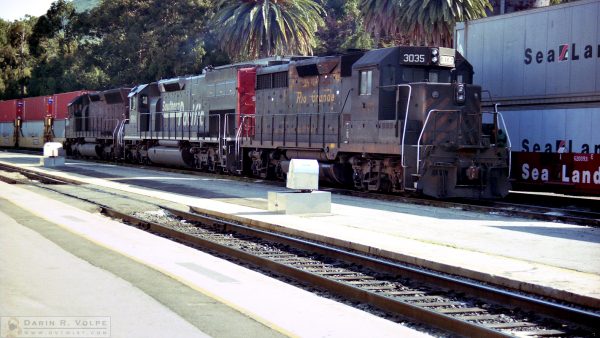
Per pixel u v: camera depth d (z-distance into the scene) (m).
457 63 21.06
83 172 32.84
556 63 21.05
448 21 40.31
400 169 20.36
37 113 58.38
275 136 26.50
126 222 16.59
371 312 8.46
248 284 8.67
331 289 9.54
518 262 10.61
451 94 19.80
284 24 57.06
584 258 11.16
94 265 9.51
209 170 32.66
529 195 23.03
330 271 10.96
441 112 19.56
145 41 70.94
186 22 69.12
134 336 6.28
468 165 19.50
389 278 10.41
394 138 19.86
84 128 47.34
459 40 24.83
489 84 23.58
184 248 11.34
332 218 16.05
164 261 10.08
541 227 14.95
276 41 57.06
